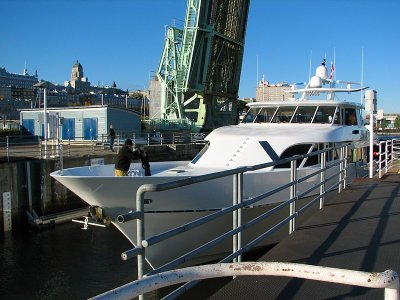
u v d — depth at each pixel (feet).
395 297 7.05
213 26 151.74
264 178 32.37
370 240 19.15
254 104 44.96
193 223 12.64
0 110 308.40
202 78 157.99
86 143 115.03
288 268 8.39
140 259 10.51
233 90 175.32
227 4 154.51
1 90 431.84
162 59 163.22
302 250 17.78
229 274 8.90
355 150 44.80
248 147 35.99
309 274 8.05
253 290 13.55
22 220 66.54
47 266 44.39
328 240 19.24
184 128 156.66
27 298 36.40
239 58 171.32
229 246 32.19
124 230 30.30
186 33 152.87
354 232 20.61
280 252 17.52
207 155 37.24
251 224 16.88
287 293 13.28
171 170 34.73
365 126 50.37
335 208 26.63
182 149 116.67
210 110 167.02
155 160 106.32
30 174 68.39
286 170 33.88
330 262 16.21
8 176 64.90
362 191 33.01
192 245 31.12
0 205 63.52
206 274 8.78
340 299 12.76
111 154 86.74
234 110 179.63
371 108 39.55
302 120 42.37
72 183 29.17
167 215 29.55
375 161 48.93
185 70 156.35
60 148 68.44
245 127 42.06
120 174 33.81
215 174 13.51
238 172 15.11
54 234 59.11
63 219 66.33
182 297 31.19
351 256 16.89
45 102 79.46
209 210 30.60
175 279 8.28
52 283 39.52
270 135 37.14
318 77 50.78
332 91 50.24
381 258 16.61
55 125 81.61
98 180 28.25
